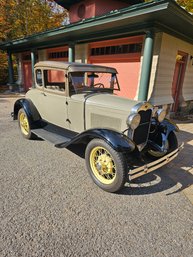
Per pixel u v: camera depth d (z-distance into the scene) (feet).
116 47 23.75
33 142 15.05
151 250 6.30
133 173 8.31
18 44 35.63
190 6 32.04
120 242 6.55
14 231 6.76
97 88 13.23
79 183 9.86
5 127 18.65
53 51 35.73
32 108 14.94
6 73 55.42
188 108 29.91
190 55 26.30
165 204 8.61
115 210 8.08
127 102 10.27
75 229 6.99
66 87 11.85
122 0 32.60
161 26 17.81
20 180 9.89
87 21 19.88
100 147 9.17
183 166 12.20
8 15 56.08
